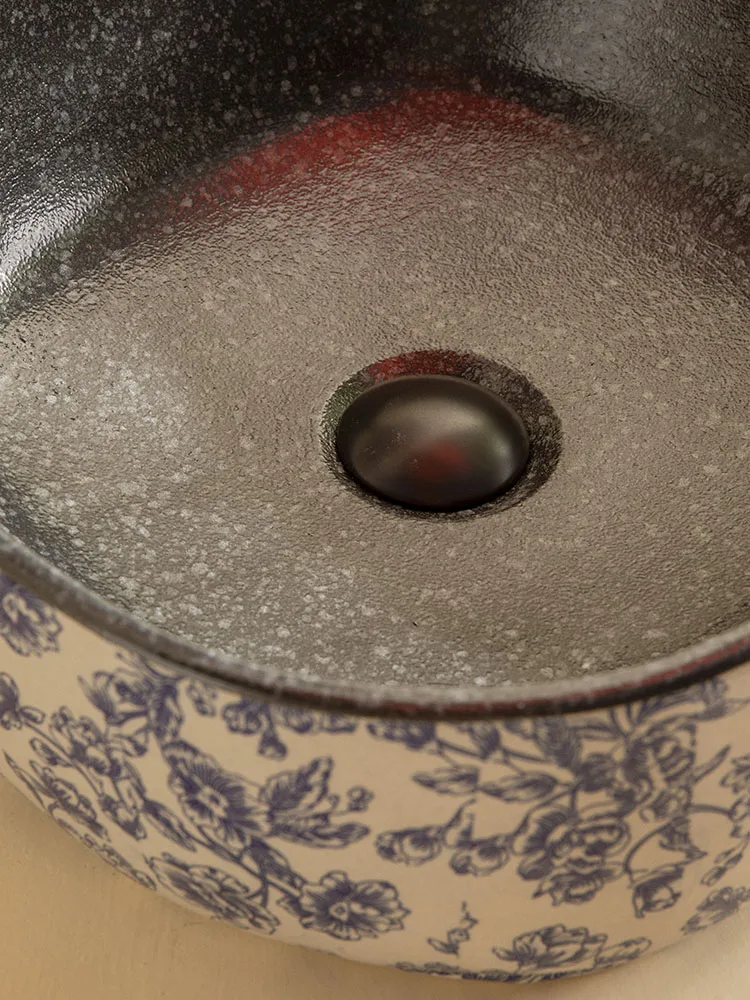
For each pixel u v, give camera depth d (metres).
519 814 0.39
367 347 0.57
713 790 0.40
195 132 0.61
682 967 0.52
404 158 0.62
